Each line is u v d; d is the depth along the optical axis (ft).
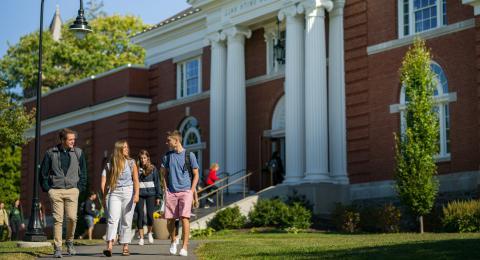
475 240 47.37
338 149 91.40
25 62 192.03
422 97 71.72
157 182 58.13
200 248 49.67
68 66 197.06
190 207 43.45
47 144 153.89
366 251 43.04
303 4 93.76
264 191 91.30
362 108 89.66
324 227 81.92
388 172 85.92
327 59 94.58
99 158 138.00
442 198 78.69
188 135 123.75
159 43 131.44
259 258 41.78
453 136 79.46
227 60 108.37
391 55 86.94
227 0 107.34
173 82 127.44
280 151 105.50
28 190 161.17
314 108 91.09
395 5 87.20
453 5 80.79
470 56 78.43
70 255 46.21
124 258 43.86
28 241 61.93
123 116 131.75
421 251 41.78
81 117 143.23
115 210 44.11
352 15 91.71
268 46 107.24
